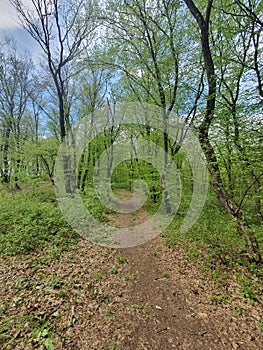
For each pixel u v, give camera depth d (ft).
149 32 24.08
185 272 12.25
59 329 7.70
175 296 10.02
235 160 11.67
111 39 24.82
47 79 37.50
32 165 31.63
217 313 8.67
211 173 14.30
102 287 10.68
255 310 8.60
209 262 12.84
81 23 28.73
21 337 7.20
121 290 10.53
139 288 10.77
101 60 26.94
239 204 12.39
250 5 13.79
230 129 11.44
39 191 30.25
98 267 12.80
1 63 43.27
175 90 24.23
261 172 11.14
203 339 7.37
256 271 11.48
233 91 16.89
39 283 10.47
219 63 16.87
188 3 14.74
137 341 7.32
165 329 7.88
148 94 26.68
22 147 31.50
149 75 26.00
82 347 6.98
